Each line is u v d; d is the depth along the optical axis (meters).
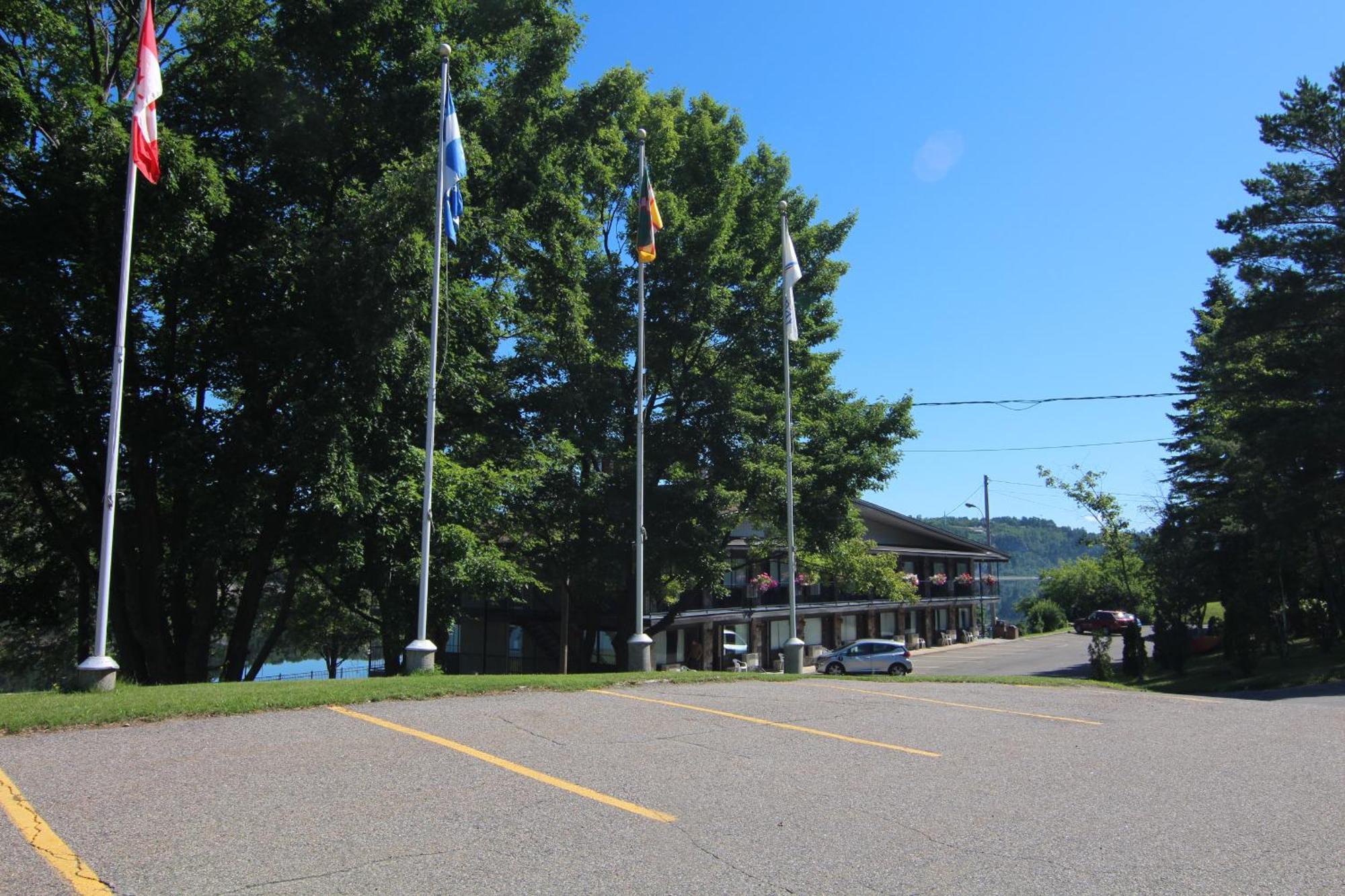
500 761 6.99
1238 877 4.77
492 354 21.20
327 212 18.75
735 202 24.02
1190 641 33.31
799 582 35.09
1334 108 25.72
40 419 17.09
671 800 6.03
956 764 7.49
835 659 33.25
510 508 20.92
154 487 18.55
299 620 32.03
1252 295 27.27
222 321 18.00
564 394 21.00
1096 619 62.09
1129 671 30.80
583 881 4.46
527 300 22.31
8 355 15.52
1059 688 14.02
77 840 4.85
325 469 15.91
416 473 17.56
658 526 22.11
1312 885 4.66
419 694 10.20
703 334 23.23
